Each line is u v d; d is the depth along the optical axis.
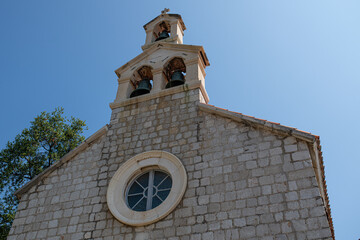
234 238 7.93
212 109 10.85
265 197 8.35
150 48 14.27
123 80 13.73
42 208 10.25
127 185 10.19
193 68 12.97
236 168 9.20
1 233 15.55
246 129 9.95
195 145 10.23
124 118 12.16
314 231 7.43
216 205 8.65
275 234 7.68
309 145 8.97
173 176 9.73
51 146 18.69
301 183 8.27
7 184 17.02
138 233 8.82
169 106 11.87
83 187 10.41
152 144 10.88
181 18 16.28
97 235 9.13
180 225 8.59
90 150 11.41
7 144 17.86
